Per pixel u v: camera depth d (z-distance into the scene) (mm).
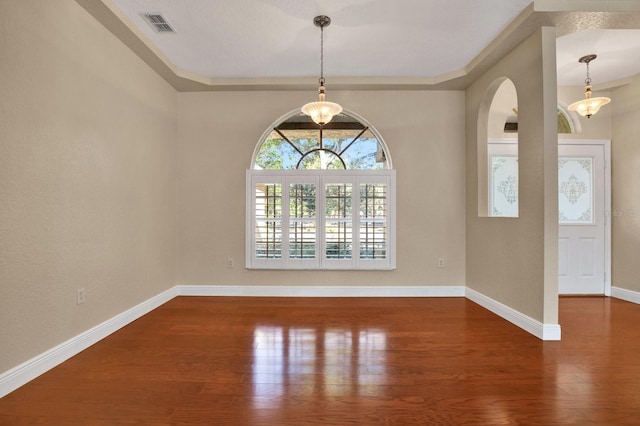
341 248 4180
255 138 4219
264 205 4203
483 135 3852
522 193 3012
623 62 3613
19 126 1979
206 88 4098
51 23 2209
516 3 2570
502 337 2793
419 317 3338
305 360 2355
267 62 3590
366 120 4203
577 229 4219
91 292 2633
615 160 4188
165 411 1746
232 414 1724
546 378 2096
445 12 2699
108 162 2836
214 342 2682
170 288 4023
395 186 4184
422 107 4207
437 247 4191
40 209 2137
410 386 2004
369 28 2930
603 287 4223
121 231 3029
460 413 1733
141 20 2809
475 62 3494
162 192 3812
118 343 2652
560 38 3121
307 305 3773
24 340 2020
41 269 2146
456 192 4191
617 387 1986
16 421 1653
